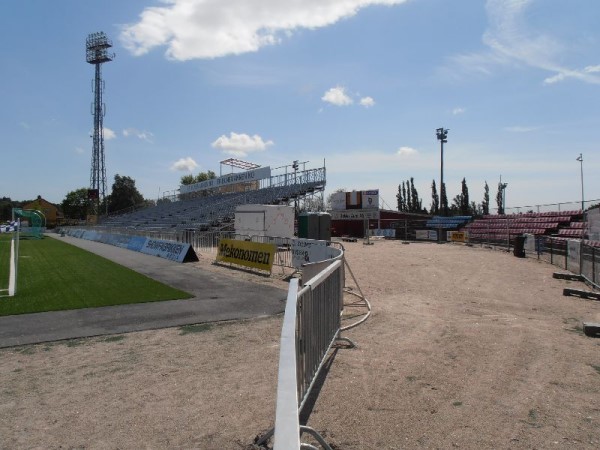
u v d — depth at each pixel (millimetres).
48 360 6988
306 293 4980
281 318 9812
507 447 4039
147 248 28375
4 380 6102
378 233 49312
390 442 4156
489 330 8375
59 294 12898
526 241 26516
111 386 5824
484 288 13773
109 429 4594
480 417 4668
